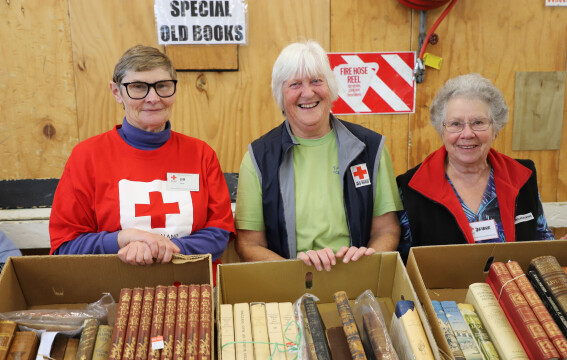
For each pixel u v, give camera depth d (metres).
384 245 1.56
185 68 2.16
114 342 1.00
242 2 2.11
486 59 2.26
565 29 2.24
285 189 1.59
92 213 1.46
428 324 1.03
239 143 2.29
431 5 2.11
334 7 2.16
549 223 2.45
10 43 2.09
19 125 2.18
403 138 2.34
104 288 1.27
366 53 2.22
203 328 1.03
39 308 1.25
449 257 1.31
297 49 1.54
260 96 2.24
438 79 2.28
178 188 1.47
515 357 1.02
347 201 1.58
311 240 1.58
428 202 1.60
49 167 2.24
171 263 1.26
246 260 1.59
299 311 1.10
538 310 1.06
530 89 2.30
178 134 1.56
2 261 1.91
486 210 1.56
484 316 1.12
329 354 1.00
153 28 2.12
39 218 2.24
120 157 1.46
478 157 1.51
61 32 2.09
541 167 2.41
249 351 1.03
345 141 1.60
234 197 2.33
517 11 2.21
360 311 1.17
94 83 2.16
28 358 0.97
